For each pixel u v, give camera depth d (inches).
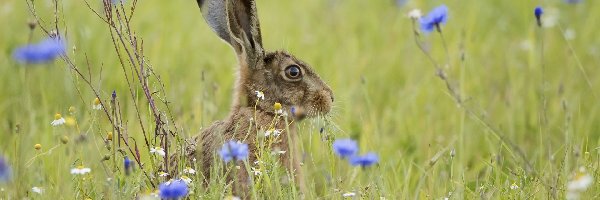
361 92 583.5
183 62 615.8
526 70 633.0
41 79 541.3
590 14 720.3
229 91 572.4
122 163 414.3
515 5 748.6
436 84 601.9
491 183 430.6
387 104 586.6
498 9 747.4
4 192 393.1
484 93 602.9
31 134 463.2
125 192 373.1
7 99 548.1
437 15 454.6
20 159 397.1
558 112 552.4
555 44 666.2
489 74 632.4
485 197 394.3
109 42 595.8
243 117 442.9
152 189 382.3
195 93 561.3
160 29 660.1
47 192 391.5
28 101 482.0
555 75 622.5
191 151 422.0
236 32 469.7
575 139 473.7
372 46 678.5
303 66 467.5
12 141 463.2
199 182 384.5
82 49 569.0
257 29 464.8
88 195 389.1
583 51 658.8
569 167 440.1
